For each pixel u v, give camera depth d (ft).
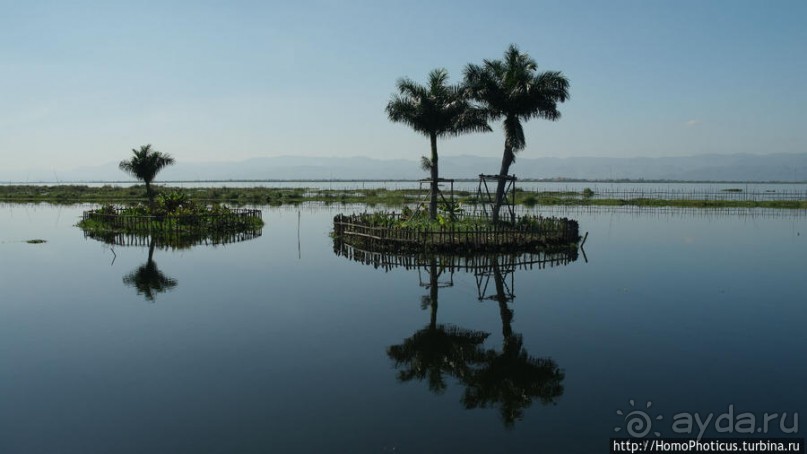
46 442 26.37
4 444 26.18
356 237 97.91
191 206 132.46
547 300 56.24
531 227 96.53
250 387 33.04
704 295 58.49
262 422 28.35
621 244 102.89
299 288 61.82
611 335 43.91
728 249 95.66
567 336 43.68
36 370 36.04
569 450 25.64
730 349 40.19
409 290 61.00
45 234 115.65
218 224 122.83
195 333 44.29
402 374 35.40
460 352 39.81
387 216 115.24
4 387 33.24
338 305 53.93
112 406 30.42
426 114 106.22
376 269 74.54
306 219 161.07
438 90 107.96
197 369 36.14
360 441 26.32
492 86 101.71
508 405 30.76
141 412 29.60
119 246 97.86
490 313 51.03
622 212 192.44
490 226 98.17
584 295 58.59
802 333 44.14
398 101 108.58
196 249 94.48
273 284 64.03
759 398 31.37
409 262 80.38
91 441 26.43
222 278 67.56
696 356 38.63
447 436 26.94
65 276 68.64
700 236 116.98
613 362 37.52
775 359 37.86
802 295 58.23
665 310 51.93
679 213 188.14
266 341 42.22
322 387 33.17
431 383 33.99
